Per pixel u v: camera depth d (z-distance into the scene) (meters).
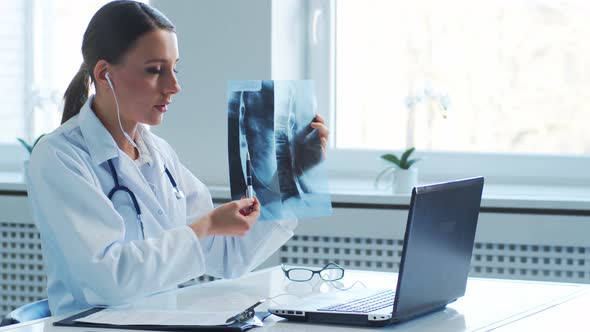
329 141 3.46
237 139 1.95
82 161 1.92
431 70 3.34
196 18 3.18
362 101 3.43
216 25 3.16
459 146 3.34
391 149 3.41
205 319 1.59
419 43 3.35
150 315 1.64
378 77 3.40
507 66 3.27
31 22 3.76
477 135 3.32
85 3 3.71
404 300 1.56
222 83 3.17
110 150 1.97
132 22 1.91
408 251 1.53
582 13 3.18
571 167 3.24
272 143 1.96
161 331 1.54
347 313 1.59
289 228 2.19
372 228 3.02
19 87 3.79
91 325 1.59
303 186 1.98
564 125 3.24
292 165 1.98
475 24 3.28
